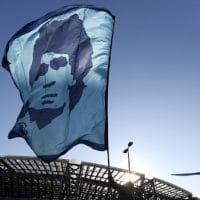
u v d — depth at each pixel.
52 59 13.09
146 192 40.44
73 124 12.12
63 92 12.62
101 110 12.11
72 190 39.56
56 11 13.62
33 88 12.95
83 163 36.25
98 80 12.48
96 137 11.82
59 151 11.92
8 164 36.44
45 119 12.37
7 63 13.45
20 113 12.71
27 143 12.22
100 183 39.03
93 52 12.89
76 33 13.25
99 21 13.27
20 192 41.03
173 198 45.22
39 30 13.51
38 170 37.12
